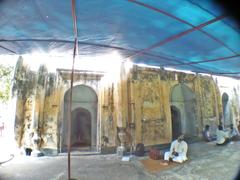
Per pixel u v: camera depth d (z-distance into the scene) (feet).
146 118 28.91
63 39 15.11
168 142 30.19
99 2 9.20
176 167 20.57
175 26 11.55
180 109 37.40
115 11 10.17
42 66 27.30
